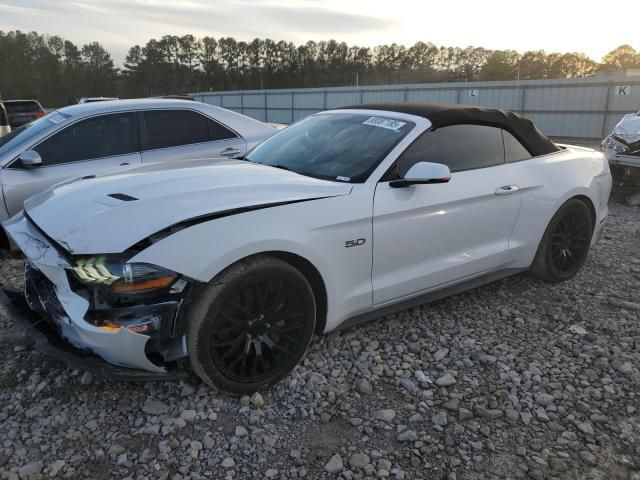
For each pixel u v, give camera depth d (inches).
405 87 1374.3
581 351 137.3
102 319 98.3
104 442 100.1
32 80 4532.5
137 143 225.5
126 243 97.3
